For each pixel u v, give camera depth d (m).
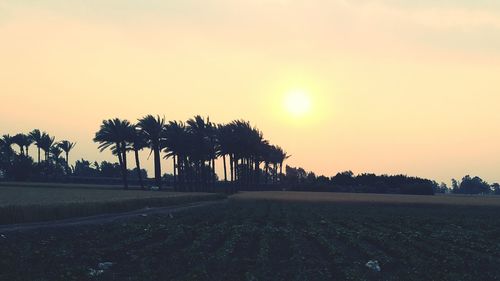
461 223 59.12
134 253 30.67
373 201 94.94
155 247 32.81
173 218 58.28
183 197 89.69
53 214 52.16
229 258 29.27
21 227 43.56
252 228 45.94
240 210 74.75
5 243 32.25
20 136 182.12
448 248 35.84
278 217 62.81
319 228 48.22
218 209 76.19
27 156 179.62
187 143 129.38
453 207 86.31
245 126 142.38
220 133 139.62
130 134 126.38
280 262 28.45
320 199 99.12
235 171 144.25
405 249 34.47
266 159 192.00
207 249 32.84
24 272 23.19
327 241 36.75
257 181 180.12
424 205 88.50
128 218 56.94
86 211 57.94
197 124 131.50
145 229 43.41
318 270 25.80
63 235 38.03
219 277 23.53
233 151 139.62
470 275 25.64
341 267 27.11
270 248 34.59
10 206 47.38
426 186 157.62
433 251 33.91
